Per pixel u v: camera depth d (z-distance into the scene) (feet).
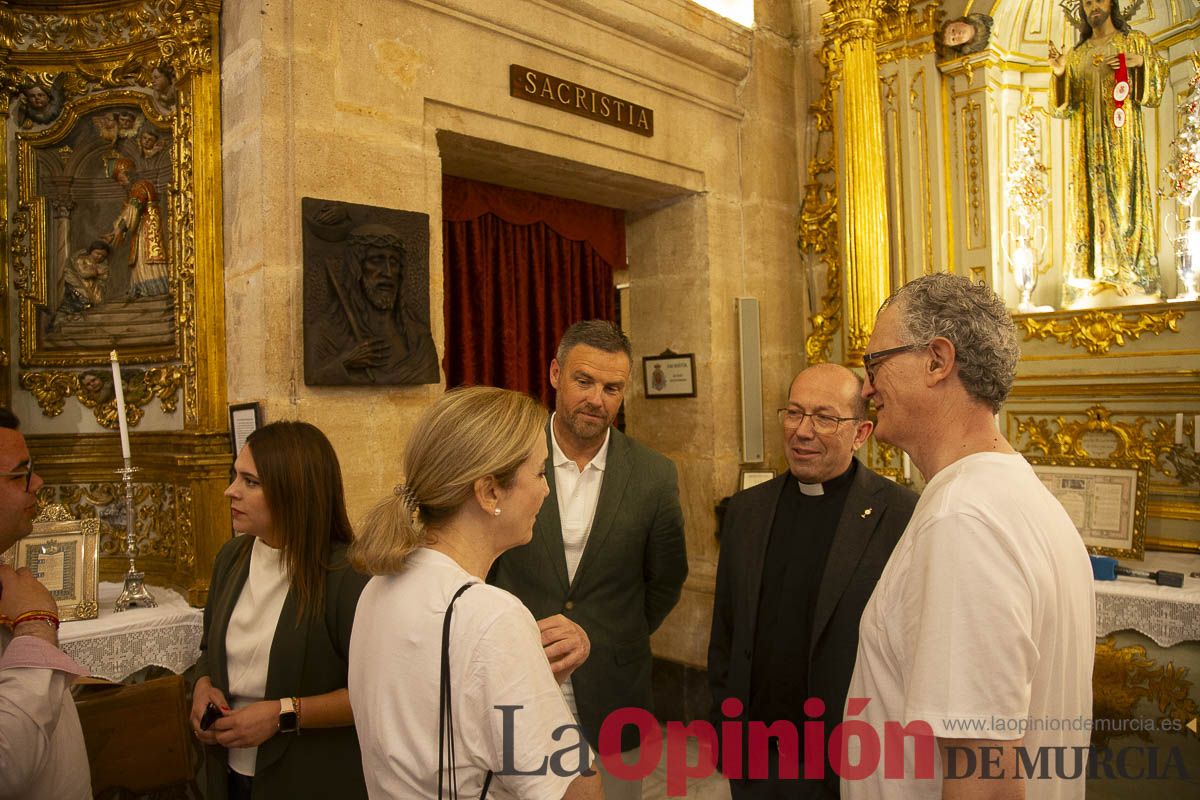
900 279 13.79
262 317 8.25
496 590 3.60
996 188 13.09
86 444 9.65
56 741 4.69
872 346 4.09
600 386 7.27
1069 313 12.26
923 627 3.29
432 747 3.38
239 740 5.24
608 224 14.52
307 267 8.36
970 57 13.02
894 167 13.84
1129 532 10.73
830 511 6.70
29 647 4.51
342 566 5.79
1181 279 11.59
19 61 9.73
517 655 3.42
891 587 3.66
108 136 9.77
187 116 9.09
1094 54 12.42
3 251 9.61
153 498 9.52
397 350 9.02
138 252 9.64
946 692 3.15
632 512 7.54
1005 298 13.12
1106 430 11.93
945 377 3.83
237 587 6.11
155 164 9.60
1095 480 11.21
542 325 13.51
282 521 5.71
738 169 14.24
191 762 6.63
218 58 9.00
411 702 3.46
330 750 5.55
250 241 8.44
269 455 5.72
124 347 9.67
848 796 3.84
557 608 7.23
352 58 8.91
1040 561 3.32
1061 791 3.66
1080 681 3.58
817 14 14.88
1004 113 13.30
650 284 14.35
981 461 3.60
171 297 9.41
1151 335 11.57
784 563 6.76
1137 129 12.12
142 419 9.65
